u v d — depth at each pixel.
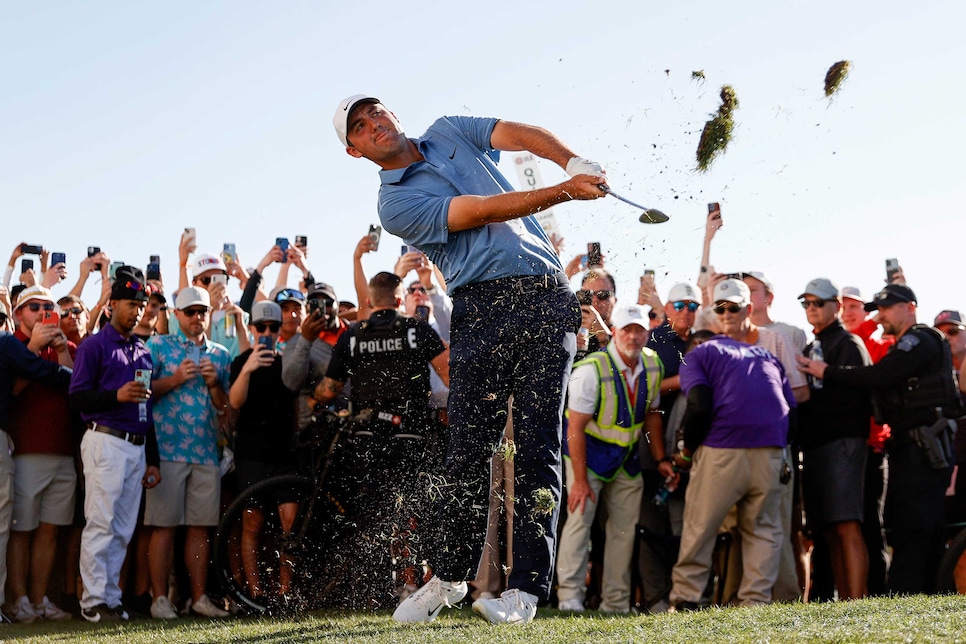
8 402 6.65
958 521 7.09
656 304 8.03
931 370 6.47
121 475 6.60
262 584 6.36
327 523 6.37
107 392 6.63
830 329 6.82
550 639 3.55
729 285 6.75
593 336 7.13
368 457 6.29
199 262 8.41
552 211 7.63
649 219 3.85
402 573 6.16
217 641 4.30
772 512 6.21
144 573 7.02
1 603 6.45
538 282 4.10
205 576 7.01
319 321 6.96
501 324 4.07
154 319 7.39
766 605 4.57
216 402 7.29
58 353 7.29
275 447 6.98
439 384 6.93
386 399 6.34
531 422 4.07
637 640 3.42
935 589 6.25
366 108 4.28
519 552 4.14
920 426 6.41
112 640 4.64
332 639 3.90
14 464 6.73
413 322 6.41
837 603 4.35
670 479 6.75
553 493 4.11
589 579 7.18
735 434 6.16
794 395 6.59
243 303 8.38
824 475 6.55
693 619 3.99
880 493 6.97
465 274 4.12
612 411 6.63
